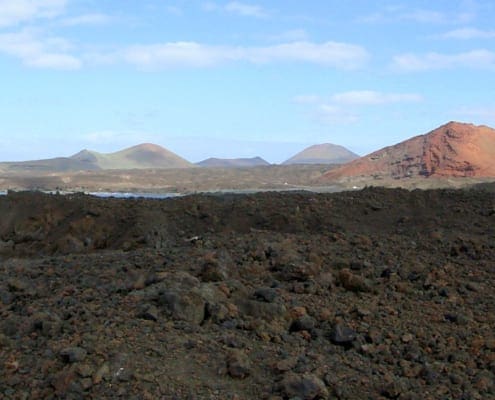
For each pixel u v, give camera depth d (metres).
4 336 5.63
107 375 4.88
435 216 12.48
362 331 6.32
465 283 8.05
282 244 9.02
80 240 14.58
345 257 8.89
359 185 72.50
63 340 5.45
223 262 7.52
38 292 7.38
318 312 6.61
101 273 8.02
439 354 6.05
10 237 15.40
